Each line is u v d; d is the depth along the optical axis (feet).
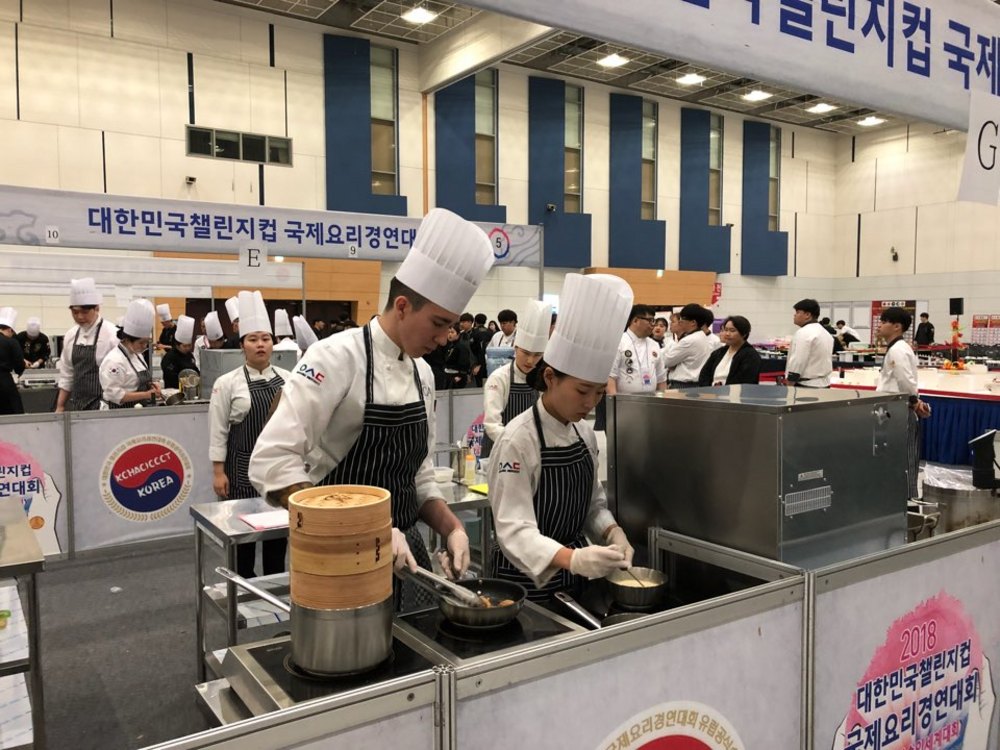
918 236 47.50
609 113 41.14
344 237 16.15
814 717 3.86
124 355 13.79
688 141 44.01
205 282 20.49
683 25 3.63
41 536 12.26
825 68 4.27
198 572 7.82
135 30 29.30
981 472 6.37
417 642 3.27
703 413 4.56
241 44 31.37
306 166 33.12
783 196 48.80
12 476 11.97
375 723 2.49
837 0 4.32
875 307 45.21
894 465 4.81
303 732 2.36
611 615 4.03
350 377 4.37
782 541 4.15
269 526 6.91
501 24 30.25
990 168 5.34
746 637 3.50
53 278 19.07
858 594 4.00
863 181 50.14
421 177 35.86
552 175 39.29
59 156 28.25
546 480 4.64
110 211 13.74
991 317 41.73
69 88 28.27
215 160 31.14
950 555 4.52
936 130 46.11
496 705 2.74
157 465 13.24
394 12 31.45
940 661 4.56
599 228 41.34
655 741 3.23
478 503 8.34
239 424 9.61
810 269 50.57
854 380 20.08
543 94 38.78
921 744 4.52
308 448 4.29
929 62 4.85
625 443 5.18
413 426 4.66
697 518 4.66
